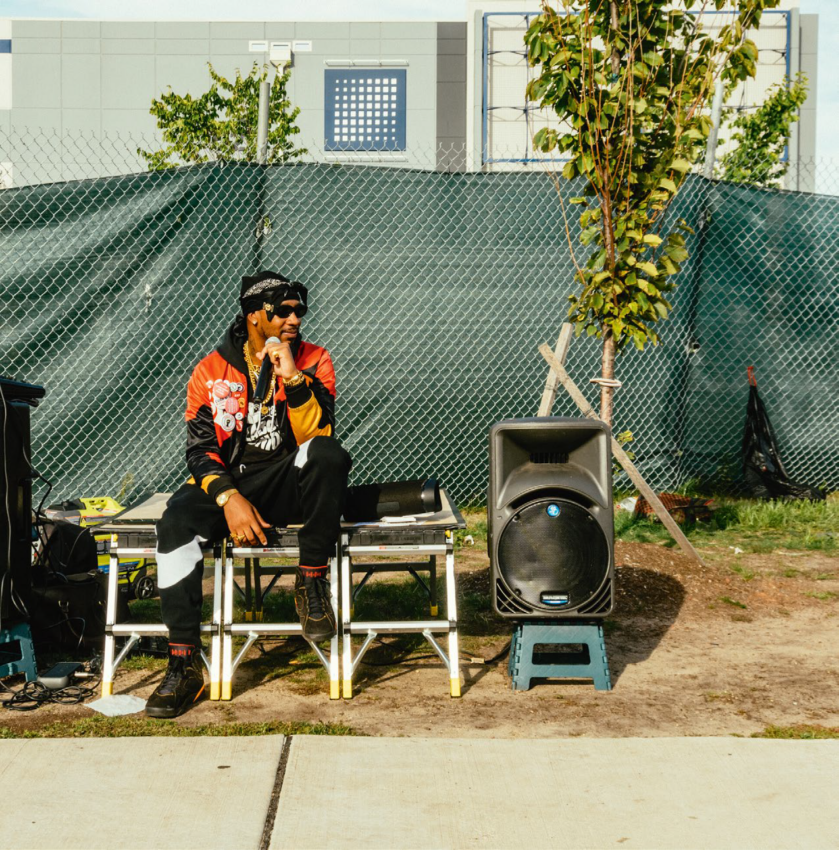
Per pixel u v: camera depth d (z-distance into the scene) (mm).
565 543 3490
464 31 27609
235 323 3607
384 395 6727
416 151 27547
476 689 3568
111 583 3510
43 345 6266
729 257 7285
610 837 2389
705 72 4836
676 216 7000
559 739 3018
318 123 27641
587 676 3553
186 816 2490
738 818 2486
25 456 3730
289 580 5316
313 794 2619
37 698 3436
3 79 27641
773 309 7371
